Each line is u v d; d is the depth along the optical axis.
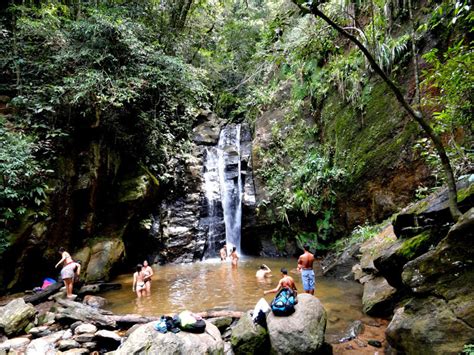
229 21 19.11
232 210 15.80
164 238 13.78
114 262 10.70
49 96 9.57
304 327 5.09
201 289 9.34
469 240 3.87
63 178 9.45
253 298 8.30
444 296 3.98
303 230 13.70
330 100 13.59
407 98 10.03
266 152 15.51
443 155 4.32
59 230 9.31
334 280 9.62
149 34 12.64
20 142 8.10
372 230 10.07
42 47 10.25
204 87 14.59
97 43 10.52
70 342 5.72
